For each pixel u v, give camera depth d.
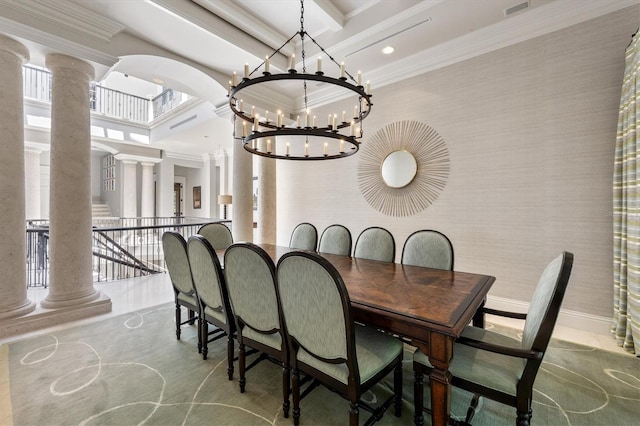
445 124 3.44
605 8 2.52
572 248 2.70
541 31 2.83
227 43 3.24
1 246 2.54
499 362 1.45
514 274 3.00
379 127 4.02
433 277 2.10
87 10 2.70
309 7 2.96
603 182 2.55
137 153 8.11
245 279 1.65
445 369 1.28
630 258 2.23
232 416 1.62
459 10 2.80
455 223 3.38
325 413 1.66
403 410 1.69
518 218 2.98
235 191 4.55
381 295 1.69
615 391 1.82
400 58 3.68
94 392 1.81
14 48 2.55
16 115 2.60
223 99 4.47
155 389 1.85
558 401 1.73
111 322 2.89
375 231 2.98
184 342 2.49
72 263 2.93
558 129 2.76
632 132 2.20
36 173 6.52
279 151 5.38
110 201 9.84
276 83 4.40
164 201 8.73
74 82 2.89
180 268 2.33
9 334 2.54
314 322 1.38
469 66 3.26
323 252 3.29
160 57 3.33
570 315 2.72
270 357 1.96
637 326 2.16
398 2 2.86
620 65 2.47
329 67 3.91
